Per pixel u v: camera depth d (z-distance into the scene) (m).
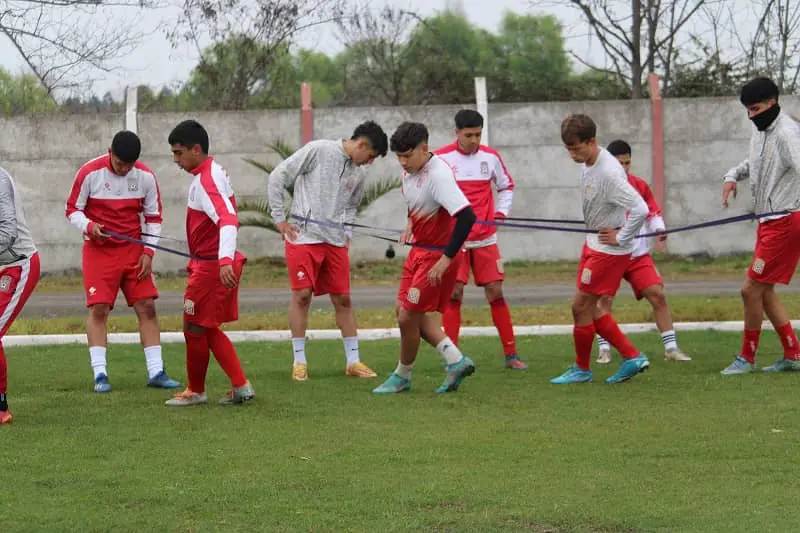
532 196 31.83
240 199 31.66
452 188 11.47
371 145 13.48
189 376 11.75
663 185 31.77
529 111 31.62
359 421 10.76
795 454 9.19
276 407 11.55
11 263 10.76
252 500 7.97
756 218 13.20
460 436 10.02
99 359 12.90
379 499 7.96
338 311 13.91
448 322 14.87
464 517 7.52
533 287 27.30
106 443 9.83
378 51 41.69
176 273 31.67
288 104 38.25
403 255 31.97
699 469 8.74
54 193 31.56
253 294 26.58
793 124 12.86
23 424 10.72
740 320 18.02
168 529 7.33
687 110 31.66
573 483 8.35
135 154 12.85
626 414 10.97
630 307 19.19
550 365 14.54
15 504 7.89
